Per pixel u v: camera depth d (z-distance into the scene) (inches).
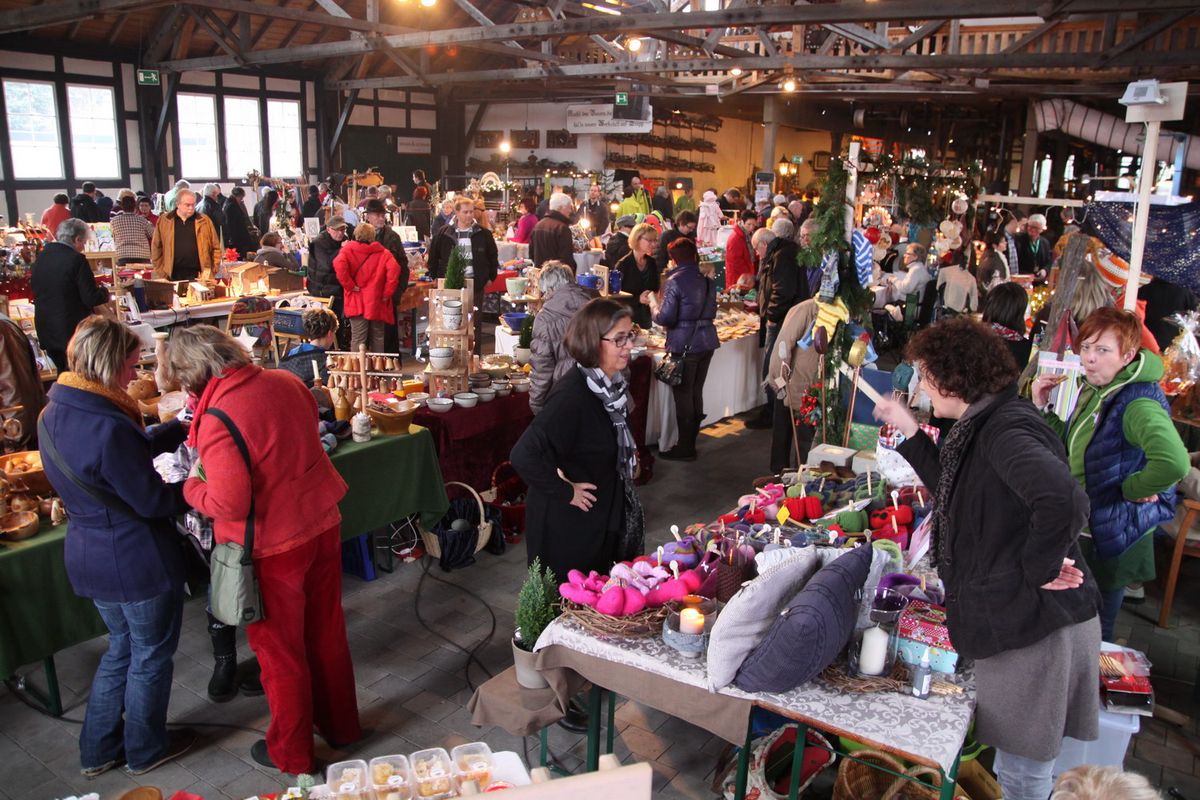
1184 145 210.4
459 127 802.8
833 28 424.2
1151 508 118.6
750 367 292.4
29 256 285.9
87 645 144.6
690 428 240.7
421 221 458.9
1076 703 84.4
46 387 213.6
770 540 112.0
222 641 126.7
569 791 32.4
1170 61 360.8
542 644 95.4
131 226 335.6
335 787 75.6
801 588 89.0
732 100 728.3
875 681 84.7
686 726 123.2
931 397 82.0
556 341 175.5
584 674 94.6
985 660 81.4
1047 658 79.0
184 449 123.3
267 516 100.4
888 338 357.7
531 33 406.6
